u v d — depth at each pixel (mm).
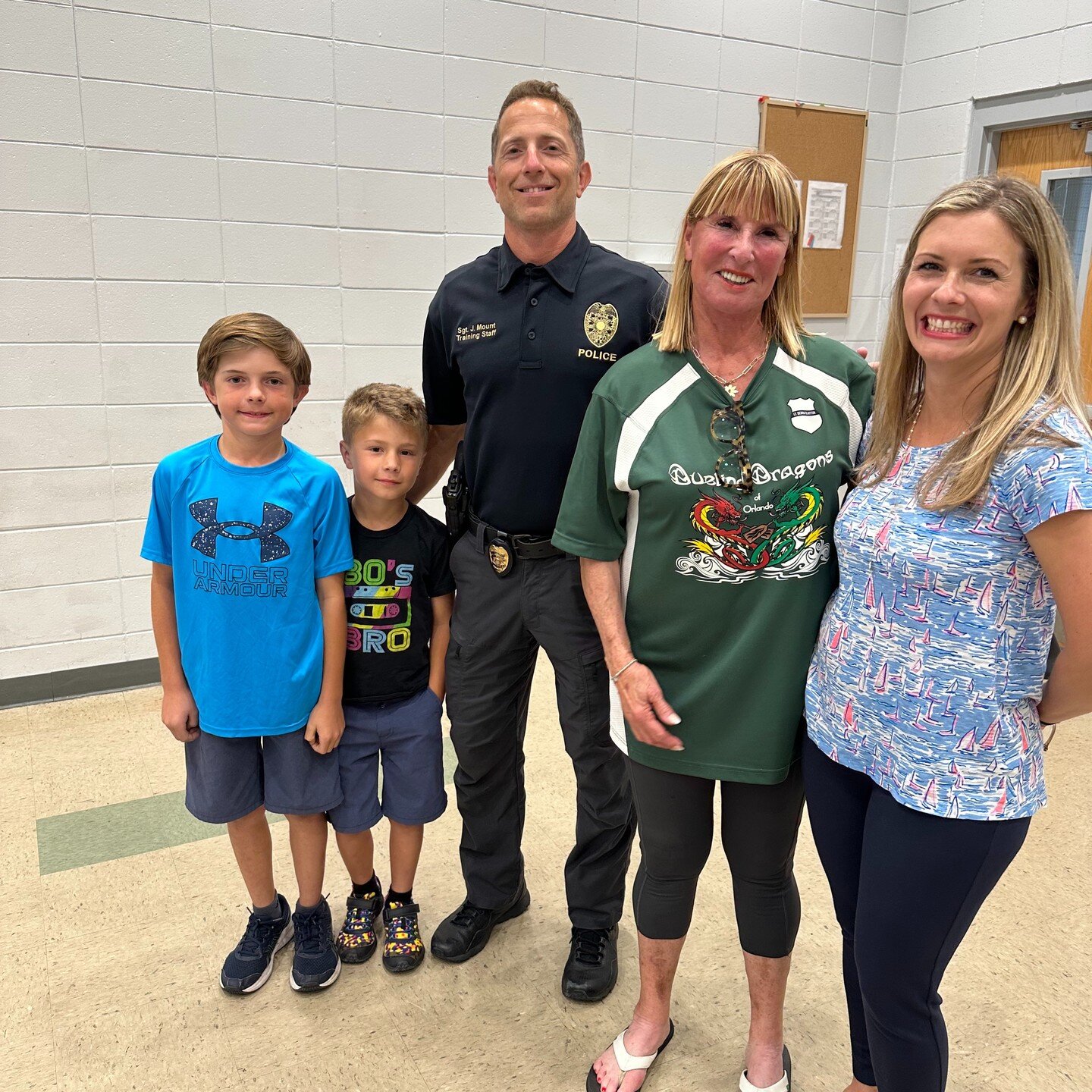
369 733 1771
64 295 2820
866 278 4176
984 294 1063
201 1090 1558
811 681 1318
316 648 1673
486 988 1819
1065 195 3551
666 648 1376
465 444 1742
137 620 3150
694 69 3539
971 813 1112
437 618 1827
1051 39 3412
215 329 1571
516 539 1665
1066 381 1065
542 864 2236
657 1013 1582
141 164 2822
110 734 2828
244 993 1781
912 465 1183
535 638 1730
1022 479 1033
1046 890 2105
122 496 3039
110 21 2693
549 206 1547
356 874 1911
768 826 1417
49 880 2111
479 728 1799
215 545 1597
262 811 1782
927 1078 1243
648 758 1421
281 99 2949
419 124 3156
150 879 2123
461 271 1729
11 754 2695
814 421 1292
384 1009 1757
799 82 3768
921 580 1117
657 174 3586
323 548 1659
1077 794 2510
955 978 1836
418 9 3055
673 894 1505
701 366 1313
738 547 1293
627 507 1393
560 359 1590
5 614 2955
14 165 2682
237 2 2826
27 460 2885
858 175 3998
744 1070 1619
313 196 3066
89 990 1783
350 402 1703
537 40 3252
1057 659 1110
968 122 3768
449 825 2393
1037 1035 1691
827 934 1990
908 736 1148
